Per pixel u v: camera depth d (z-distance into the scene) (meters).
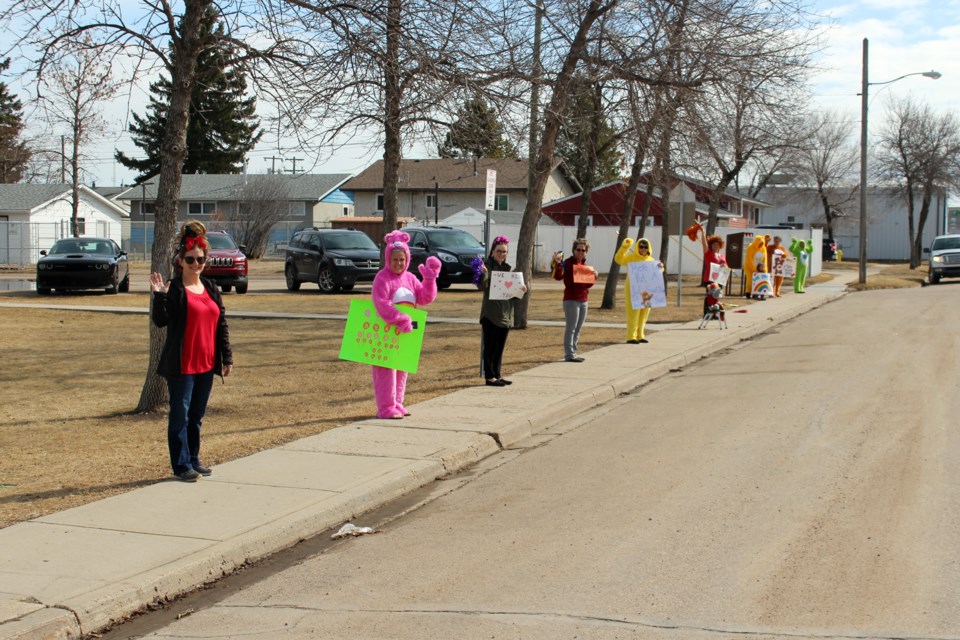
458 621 5.40
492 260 13.20
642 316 18.14
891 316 23.67
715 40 17.34
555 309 25.23
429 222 58.81
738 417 11.20
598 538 6.84
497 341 13.22
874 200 80.44
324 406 11.82
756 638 5.04
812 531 6.83
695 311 24.94
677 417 11.40
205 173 68.94
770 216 82.94
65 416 11.12
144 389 11.33
